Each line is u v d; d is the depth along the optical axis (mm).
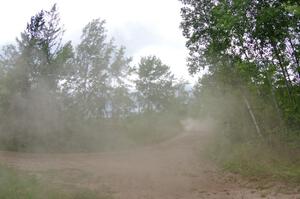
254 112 20750
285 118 18562
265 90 19094
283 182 11953
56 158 19594
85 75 32656
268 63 17359
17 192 9055
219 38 19031
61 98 27375
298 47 16844
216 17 17969
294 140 16875
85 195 9695
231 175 14430
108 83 35031
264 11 15898
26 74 24391
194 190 11609
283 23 16078
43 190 9555
